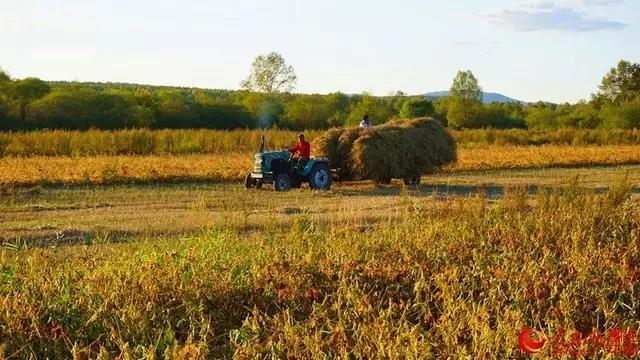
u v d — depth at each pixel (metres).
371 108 70.25
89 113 54.72
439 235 9.58
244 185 21.58
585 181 24.05
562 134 49.50
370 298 7.07
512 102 110.94
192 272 7.50
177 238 11.72
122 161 25.98
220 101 66.88
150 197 18.52
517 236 9.58
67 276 7.20
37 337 6.03
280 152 20.88
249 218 13.90
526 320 6.56
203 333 6.32
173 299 6.84
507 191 12.52
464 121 88.75
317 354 5.62
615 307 6.96
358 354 5.71
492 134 47.59
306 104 67.31
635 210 11.66
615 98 110.44
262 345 6.02
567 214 10.67
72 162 25.50
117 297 6.71
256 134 36.75
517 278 7.42
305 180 21.03
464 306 6.37
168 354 5.55
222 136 35.97
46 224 13.67
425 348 5.55
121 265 7.72
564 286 7.46
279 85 81.31
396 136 22.19
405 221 10.48
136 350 5.66
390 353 5.50
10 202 17.02
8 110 53.59
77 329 6.29
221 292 7.12
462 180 24.61
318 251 8.53
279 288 7.38
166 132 35.16
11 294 6.83
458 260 8.53
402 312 6.91
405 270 7.91
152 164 24.95
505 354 5.69
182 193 19.39
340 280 7.50
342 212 15.04
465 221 10.26
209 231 9.41
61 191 19.56
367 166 21.69
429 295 7.36
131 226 13.38
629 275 7.78
